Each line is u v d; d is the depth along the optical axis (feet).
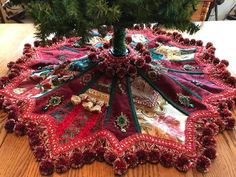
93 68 3.23
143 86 3.14
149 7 2.42
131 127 2.69
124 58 3.21
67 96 3.01
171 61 3.72
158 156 2.41
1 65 3.68
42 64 3.57
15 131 2.65
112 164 2.37
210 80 3.42
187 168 2.35
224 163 2.45
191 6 2.53
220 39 4.42
